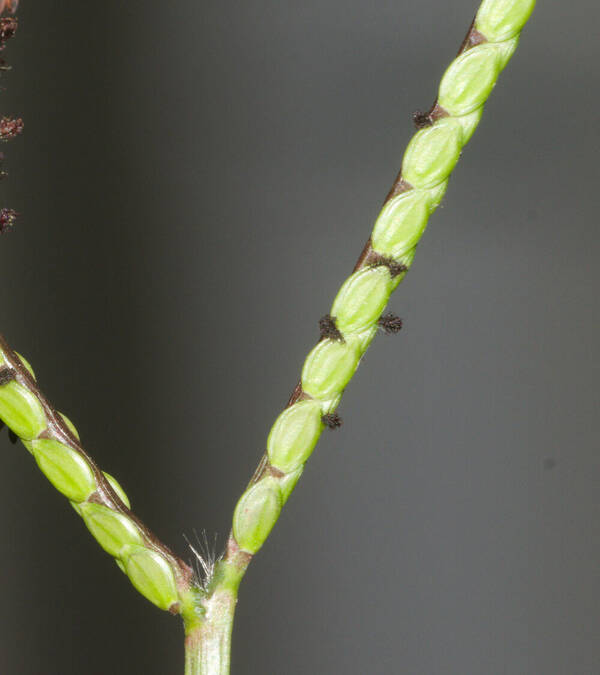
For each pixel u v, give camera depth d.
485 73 0.12
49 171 0.28
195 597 0.12
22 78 0.28
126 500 0.12
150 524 0.28
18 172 0.28
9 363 0.12
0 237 0.28
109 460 0.28
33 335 0.28
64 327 0.28
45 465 0.12
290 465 0.12
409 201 0.12
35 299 0.28
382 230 0.12
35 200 0.28
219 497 0.28
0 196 0.28
